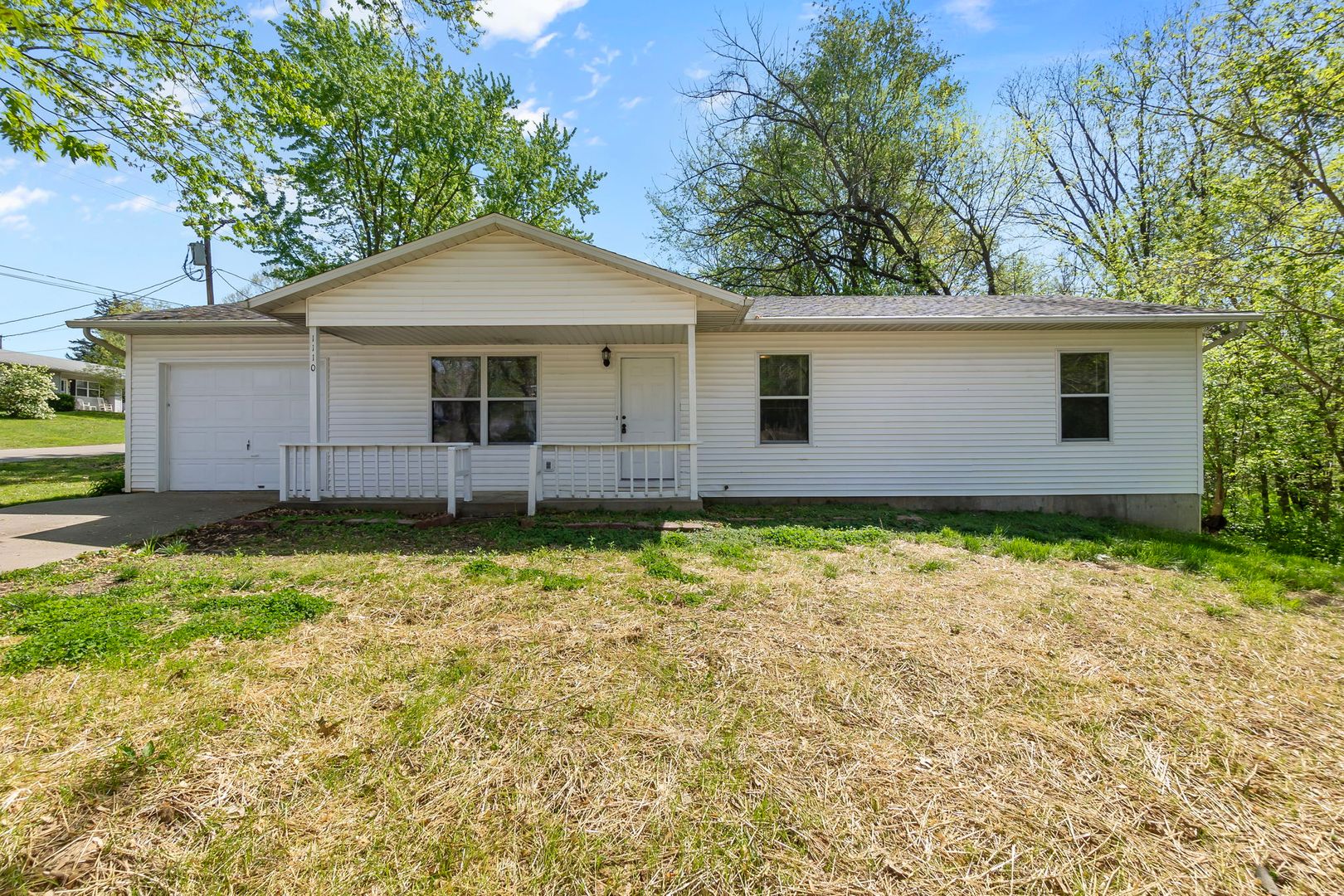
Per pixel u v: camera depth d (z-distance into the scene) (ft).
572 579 15.79
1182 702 9.92
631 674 10.46
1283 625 13.62
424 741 8.37
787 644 11.84
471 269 25.41
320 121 27.96
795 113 61.11
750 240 64.13
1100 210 67.67
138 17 21.99
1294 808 7.38
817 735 8.71
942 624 13.07
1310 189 32.94
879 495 31.58
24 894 5.73
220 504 27.14
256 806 7.01
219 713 8.87
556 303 25.44
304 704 9.23
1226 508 44.09
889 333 31.35
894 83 58.18
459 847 6.48
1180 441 31.35
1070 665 11.18
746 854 6.48
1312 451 35.53
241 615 12.71
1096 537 24.26
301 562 17.53
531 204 64.59
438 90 56.54
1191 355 31.19
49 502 27.73
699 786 7.54
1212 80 35.12
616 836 6.69
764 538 21.65
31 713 8.74
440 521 23.27
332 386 31.48
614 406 31.73
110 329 30.42
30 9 18.70
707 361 31.53
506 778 7.62
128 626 11.82
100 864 6.12
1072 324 29.66
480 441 31.60
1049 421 31.37
